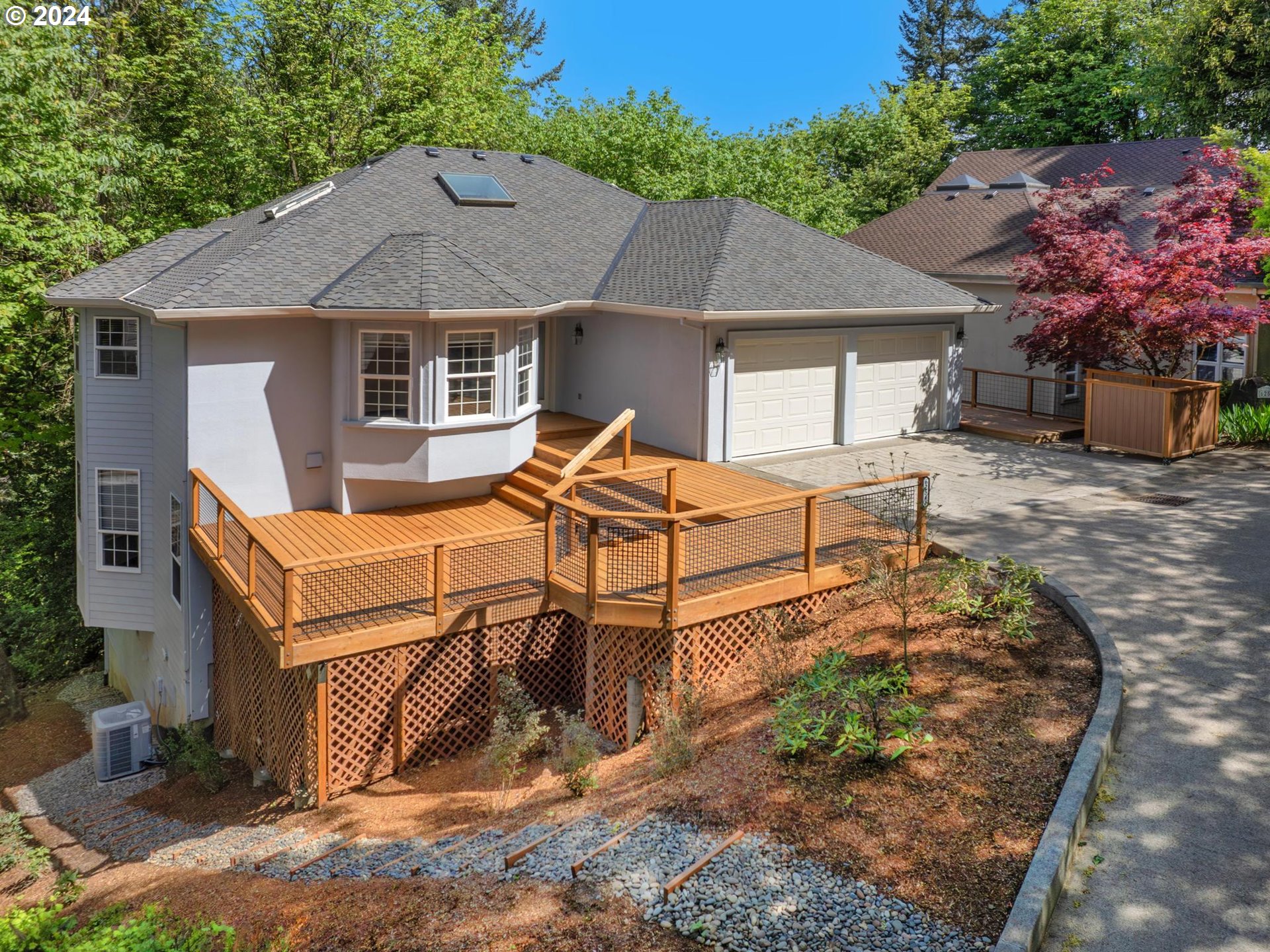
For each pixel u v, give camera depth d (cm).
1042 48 4266
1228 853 680
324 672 1048
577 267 1770
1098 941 611
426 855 874
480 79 3403
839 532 1148
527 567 1146
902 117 4491
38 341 2270
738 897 674
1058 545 1275
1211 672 923
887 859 691
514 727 1095
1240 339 2145
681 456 1675
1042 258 1952
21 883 1111
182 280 1400
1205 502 1470
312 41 2895
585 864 748
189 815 1200
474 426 1447
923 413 1969
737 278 1655
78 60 2111
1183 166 2502
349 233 1576
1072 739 808
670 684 1030
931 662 968
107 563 1568
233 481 1383
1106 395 1814
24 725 1750
